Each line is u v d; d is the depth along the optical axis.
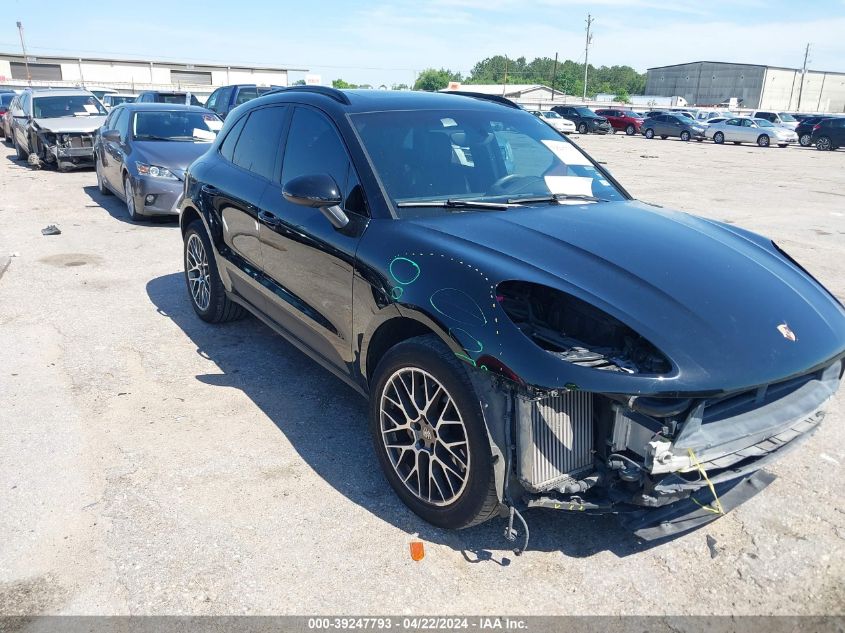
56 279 6.54
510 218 3.19
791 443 2.77
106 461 3.42
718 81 100.31
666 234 3.21
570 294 2.56
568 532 2.96
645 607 2.55
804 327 2.71
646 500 2.46
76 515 2.99
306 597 2.56
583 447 2.55
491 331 2.48
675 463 2.37
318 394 4.21
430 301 2.70
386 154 3.44
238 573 2.67
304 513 3.04
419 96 4.09
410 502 3.00
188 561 2.72
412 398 2.86
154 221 9.32
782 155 26.56
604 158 22.56
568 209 3.44
